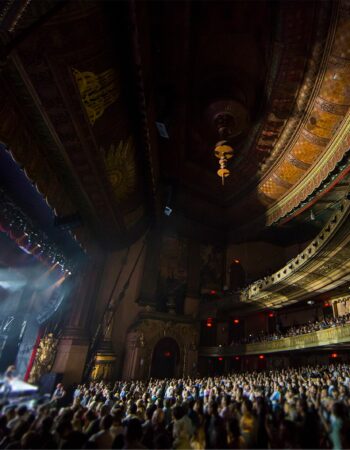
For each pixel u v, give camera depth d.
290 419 4.87
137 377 19.02
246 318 25.03
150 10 10.95
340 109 13.65
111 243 21.25
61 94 9.39
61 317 17.27
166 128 14.95
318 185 16.66
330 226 12.65
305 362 19.22
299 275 16.39
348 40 11.34
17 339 14.70
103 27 8.84
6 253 14.04
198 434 5.15
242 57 14.32
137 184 18.05
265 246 27.69
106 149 13.07
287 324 22.00
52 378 14.34
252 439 4.59
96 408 7.12
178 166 21.31
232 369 22.81
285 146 17.88
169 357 21.77
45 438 4.01
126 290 22.11
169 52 13.30
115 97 11.45
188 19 12.16
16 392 7.91
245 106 15.80
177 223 26.84
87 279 18.81
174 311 23.28
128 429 3.61
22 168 9.78
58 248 15.77
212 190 25.16
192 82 15.42
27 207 13.06
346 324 13.26
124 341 20.95
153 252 24.45
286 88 14.69
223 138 16.66
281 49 13.19
